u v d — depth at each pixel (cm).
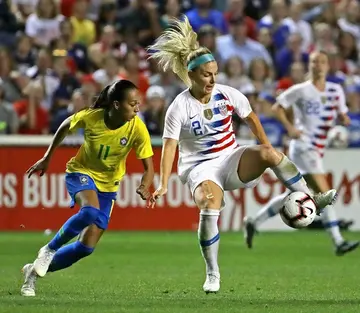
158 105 5775
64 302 2530
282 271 3588
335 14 7500
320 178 4409
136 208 5450
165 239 5034
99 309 2370
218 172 2795
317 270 3631
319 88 4406
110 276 3381
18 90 6197
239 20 6925
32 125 5850
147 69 6669
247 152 2767
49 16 6912
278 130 5803
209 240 2744
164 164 2745
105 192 2745
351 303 2570
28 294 2709
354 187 5594
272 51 7094
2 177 5353
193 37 2814
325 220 4281
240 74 6319
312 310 2397
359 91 6350
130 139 2700
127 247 4612
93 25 7038
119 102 2609
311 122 4416
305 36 7338
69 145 5359
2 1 6938
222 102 2822
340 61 6850
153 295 2772
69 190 2703
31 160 5359
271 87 6400
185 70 2816
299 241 5041
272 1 7694
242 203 5516
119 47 6875
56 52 6356
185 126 2803
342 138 5584
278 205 4347
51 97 6191
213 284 2778
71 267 3712
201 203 2745
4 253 4278
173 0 7162
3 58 6197
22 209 5378
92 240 2742
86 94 5762
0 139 5338
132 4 7050
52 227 5394
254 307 2455
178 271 3578
